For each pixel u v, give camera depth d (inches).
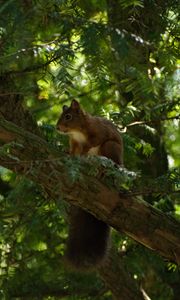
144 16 401.4
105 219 398.6
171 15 418.6
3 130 366.0
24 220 532.1
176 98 540.1
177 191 381.4
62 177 366.0
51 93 646.5
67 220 352.2
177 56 418.0
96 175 380.8
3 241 537.3
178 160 853.2
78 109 506.3
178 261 411.8
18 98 425.7
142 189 389.1
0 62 370.3
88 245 435.8
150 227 403.9
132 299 545.6
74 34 375.2
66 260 433.4
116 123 552.1
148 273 640.4
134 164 588.7
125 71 417.7
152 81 444.1
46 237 617.9
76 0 376.5
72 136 507.5
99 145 496.4
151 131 629.3
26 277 599.8
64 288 615.8
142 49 415.5
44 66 401.7
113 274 542.0
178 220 416.8
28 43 372.2
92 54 355.9
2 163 367.2
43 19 364.5
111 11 426.3
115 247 548.1
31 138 369.7
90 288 614.5
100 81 402.9
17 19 335.6
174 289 642.8
